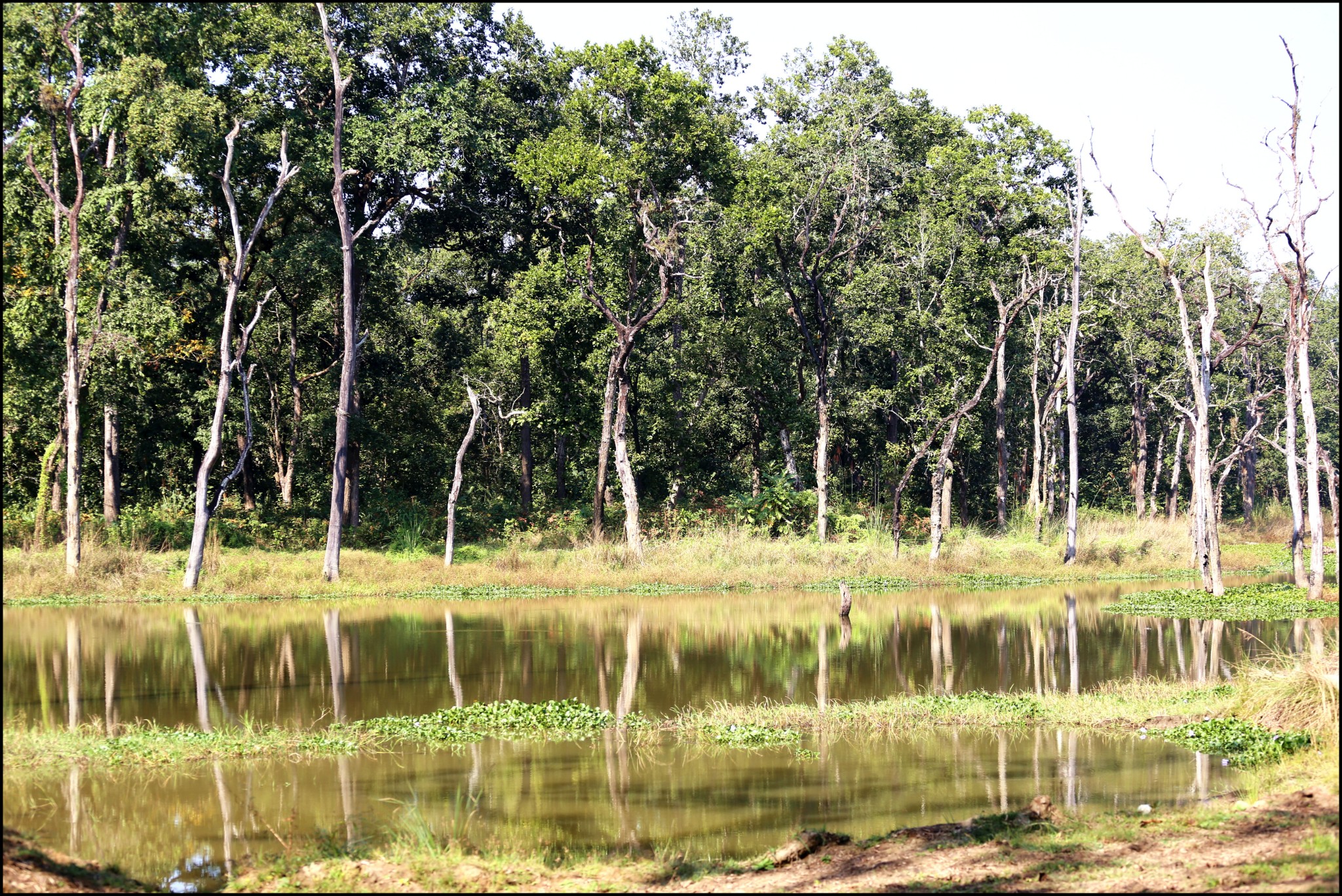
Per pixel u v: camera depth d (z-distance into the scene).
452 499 45.00
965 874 9.54
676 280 49.81
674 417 54.84
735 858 11.13
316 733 16.91
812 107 55.72
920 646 26.45
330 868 10.56
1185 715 16.72
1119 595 38.50
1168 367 64.06
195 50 38.22
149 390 46.09
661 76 45.31
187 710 18.88
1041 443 66.00
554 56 49.62
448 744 16.34
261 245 49.22
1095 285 59.12
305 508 51.38
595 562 45.12
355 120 45.72
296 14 44.28
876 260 56.81
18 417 40.56
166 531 44.38
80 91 35.03
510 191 51.69
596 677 22.33
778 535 51.59
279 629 29.61
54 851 10.84
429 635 28.50
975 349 56.75
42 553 39.38
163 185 40.41
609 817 12.69
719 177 47.91
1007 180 55.50
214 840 11.88
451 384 56.03
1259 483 84.75
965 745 15.88
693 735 16.91
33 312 35.62
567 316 48.34
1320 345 76.31
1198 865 9.14
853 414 55.75
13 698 19.91
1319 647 21.73
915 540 53.53
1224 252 50.12
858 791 13.58
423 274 56.97
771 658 24.69
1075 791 13.22
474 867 10.59
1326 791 11.12
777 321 54.25
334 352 54.38
